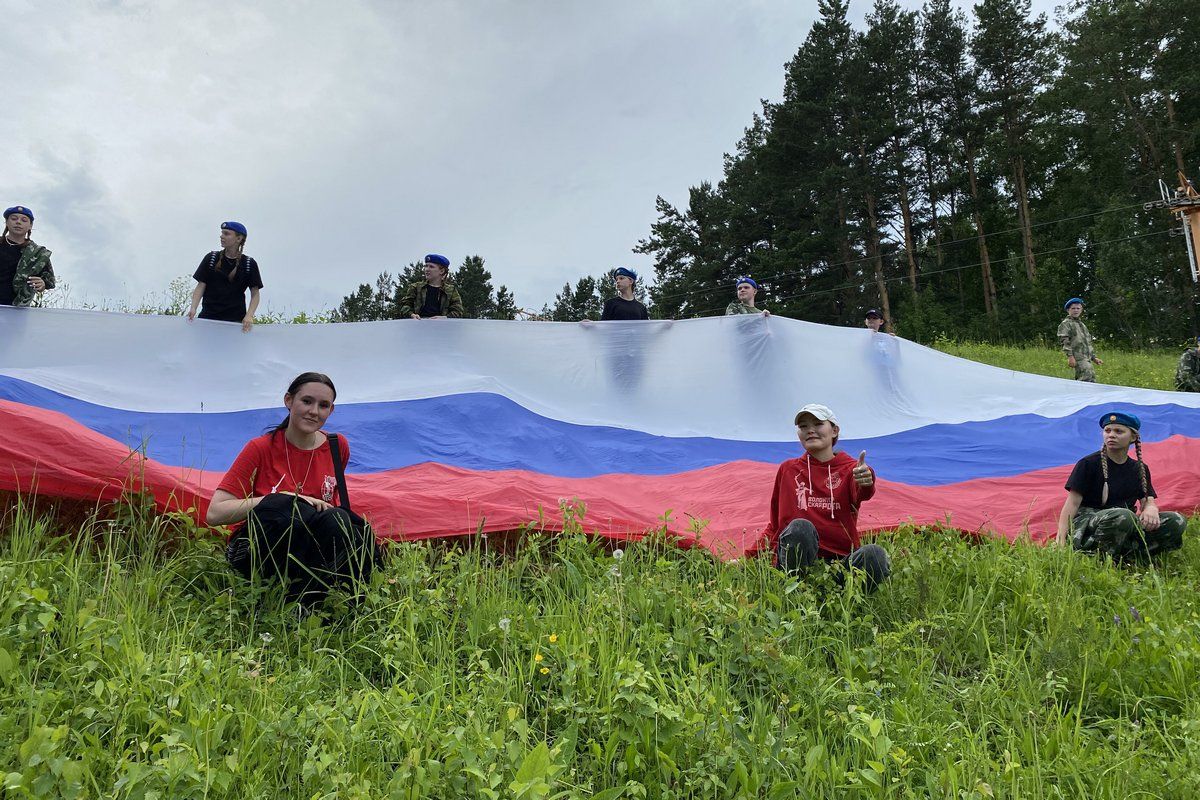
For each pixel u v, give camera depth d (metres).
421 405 8.59
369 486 5.98
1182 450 8.84
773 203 45.34
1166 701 3.67
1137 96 42.69
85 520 4.35
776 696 3.42
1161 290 38.28
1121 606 4.51
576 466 8.05
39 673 3.02
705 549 5.11
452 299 10.10
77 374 8.14
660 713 2.96
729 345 10.41
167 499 4.44
